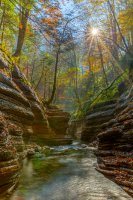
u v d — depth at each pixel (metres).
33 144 17.62
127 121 12.20
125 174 8.53
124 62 32.16
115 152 11.67
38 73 52.78
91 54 41.72
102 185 8.15
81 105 40.47
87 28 31.25
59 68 51.91
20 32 25.39
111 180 8.82
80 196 6.99
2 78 14.10
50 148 18.31
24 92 19.16
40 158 13.59
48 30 12.76
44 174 9.65
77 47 41.78
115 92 27.41
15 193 7.15
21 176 9.12
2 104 12.84
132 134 10.70
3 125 7.95
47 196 6.97
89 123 28.38
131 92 19.97
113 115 23.56
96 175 9.62
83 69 60.47
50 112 26.86
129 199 6.75
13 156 7.86
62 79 48.81
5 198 6.63
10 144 8.15
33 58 43.78
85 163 12.34
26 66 48.72
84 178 9.13
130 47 31.80
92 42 38.06
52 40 13.32
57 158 13.85
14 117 13.84
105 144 13.24
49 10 12.93
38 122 20.23
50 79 53.31
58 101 65.00
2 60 16.44
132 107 13.97
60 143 22.39
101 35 33.78
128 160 9.28
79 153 16.20
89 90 45.38
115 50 34.81
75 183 8.40
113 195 7.07
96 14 32.94
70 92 69.44
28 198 6.74
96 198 6.82
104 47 36.75
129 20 26.66
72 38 23.42
